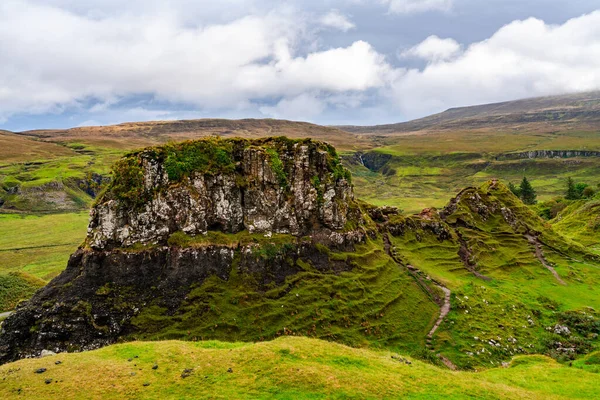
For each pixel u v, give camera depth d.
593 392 42.56
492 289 93.38
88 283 66.44
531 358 59.44
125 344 44.94
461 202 134.75
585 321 79.25
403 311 78.12
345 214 94.31
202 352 41.38
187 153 79.12
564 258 118.38
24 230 189.88
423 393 35.38
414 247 110.44
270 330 65.19
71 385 33.84
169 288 68.00
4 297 94.94
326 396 32.88
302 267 79.19
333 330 68.25
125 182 73.00
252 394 32.94
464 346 68.31
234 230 79.81
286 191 84.62
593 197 184.38
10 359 58.66
